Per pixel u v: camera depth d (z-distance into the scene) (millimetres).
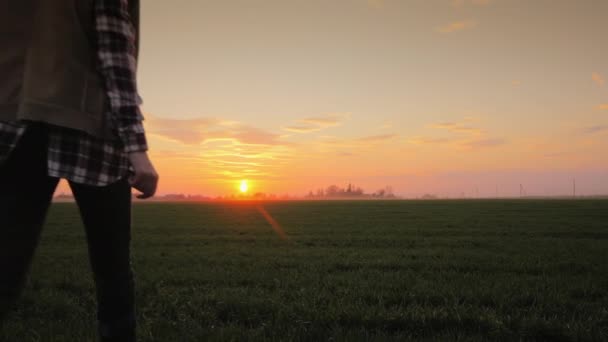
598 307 5781
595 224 25422
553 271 9062
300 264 9922
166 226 25734
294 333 4492
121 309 1789
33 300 5918
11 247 1292
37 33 1382
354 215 40500
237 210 55469
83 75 1436
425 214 40875
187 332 4523
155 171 1521
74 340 4102
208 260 10578
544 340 4617
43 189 1371
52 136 1348
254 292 6609
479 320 5004
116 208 1599
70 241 15812
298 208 62875
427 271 8805
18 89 1343
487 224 26188
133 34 1580
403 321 5004
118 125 1442
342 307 5535
